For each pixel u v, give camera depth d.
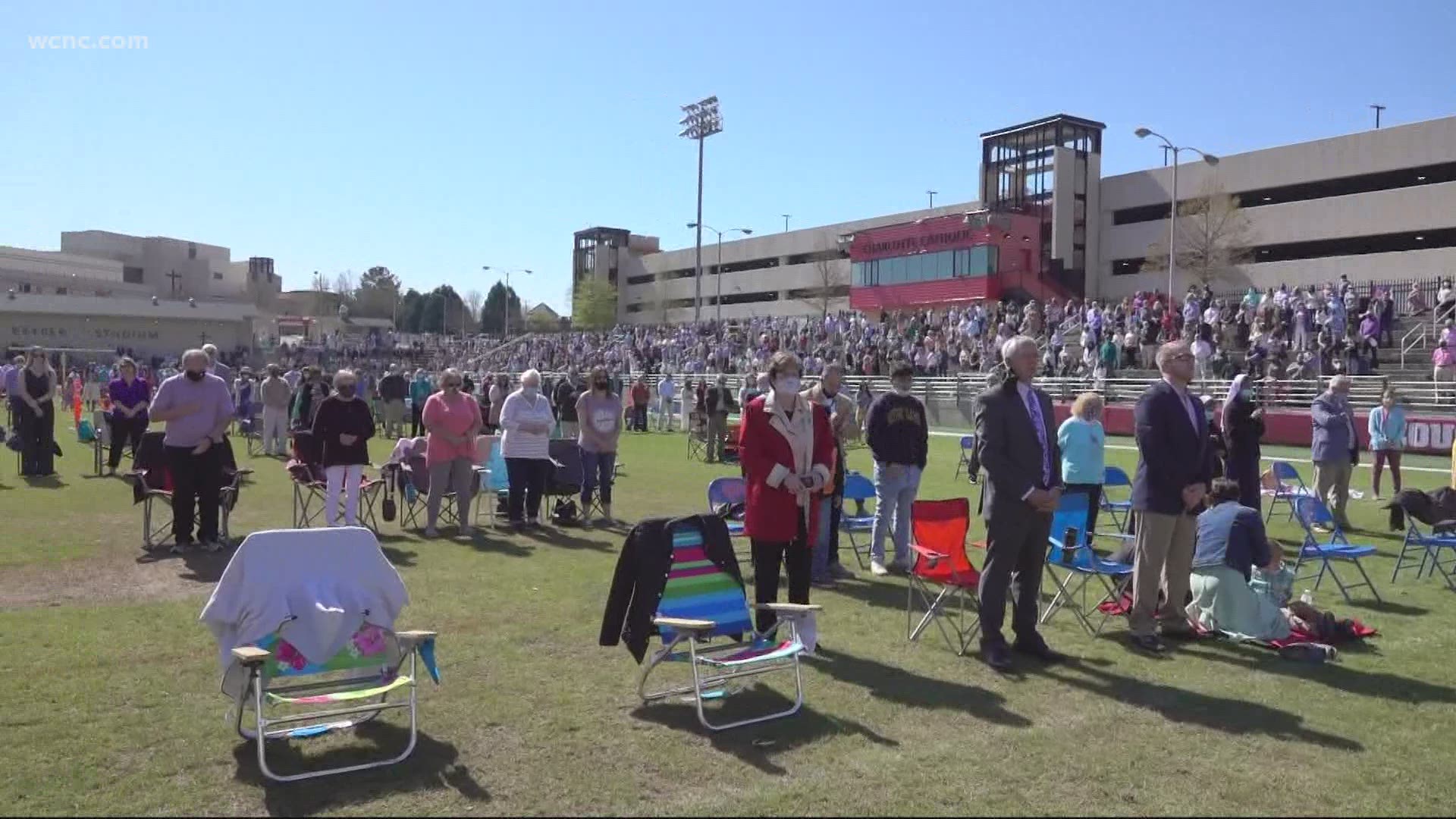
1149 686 6.18
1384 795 4.62
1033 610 6.83
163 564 9.52
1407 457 21.84
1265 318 29.64
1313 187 45.94
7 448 21.64
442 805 4.42
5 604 7.89
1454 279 35.34
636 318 89.00
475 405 11.60
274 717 5.37
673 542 5.83
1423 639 7.40
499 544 10.99
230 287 102.88
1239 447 9.51
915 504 7.26
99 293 83.12
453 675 6.25
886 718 5.57
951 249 52.03
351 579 5.18
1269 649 7.04
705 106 48.72
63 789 4.50
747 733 5.31
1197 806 4.48
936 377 34.72
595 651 6.82
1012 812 4.39
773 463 6.60
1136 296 36.75
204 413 10.14
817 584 9.22
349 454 10.78
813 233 73.25
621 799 4.48
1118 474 12.70
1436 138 41.16
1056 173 51.44
